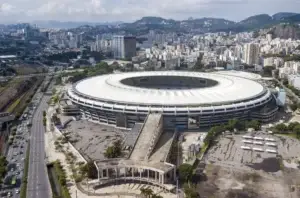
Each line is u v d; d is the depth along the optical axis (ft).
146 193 595.88
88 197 621.72
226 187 646.74
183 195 622.13
